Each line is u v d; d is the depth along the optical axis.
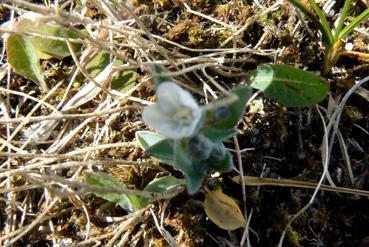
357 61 0.09
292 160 0.09
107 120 0.09
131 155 0.09
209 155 0.07
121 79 0.10
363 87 0.09
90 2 0.10
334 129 0.09
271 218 0.08
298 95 0.08
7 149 0.10
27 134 0.10
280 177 0.09
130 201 0.08
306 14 0.09
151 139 0.08
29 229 0.08
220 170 0.07
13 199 0.09
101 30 0.10
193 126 0.06
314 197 0.08
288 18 0.10
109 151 0.09
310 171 0.09
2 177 0.09
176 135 0.06
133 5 0.10
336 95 0.09
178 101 0.06
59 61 0.10
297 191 0.09
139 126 0.09
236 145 0.08
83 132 0.10
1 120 0.09
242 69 0.10
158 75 0.07
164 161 0.08
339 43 0.09
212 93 0.09
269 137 0.09
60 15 0.08
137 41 0.10
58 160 0.09
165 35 0.10
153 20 0.10
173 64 0.09
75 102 0.10
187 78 0.09
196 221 0.08
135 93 0.10
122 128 0.09
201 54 0.10
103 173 0.08
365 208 0.08
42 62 0.10
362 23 0.10
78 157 0.09
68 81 0.10
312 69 0.09
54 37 0.10
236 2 0.10
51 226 0.09
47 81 0.10
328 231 0.08
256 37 0.10
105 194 0.08
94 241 0.09
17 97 0.10
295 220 0.08
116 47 0.10
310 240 0.08
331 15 0.10
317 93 0.08
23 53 0.10
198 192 0.09
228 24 0.10
